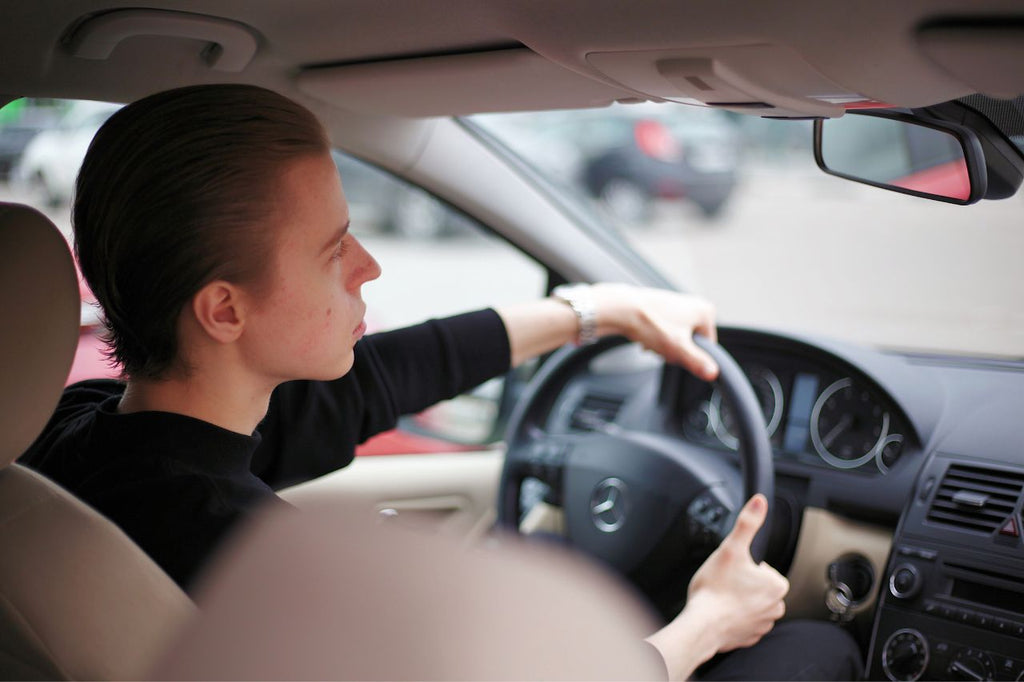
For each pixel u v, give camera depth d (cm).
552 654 48
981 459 156
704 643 124
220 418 102
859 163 132
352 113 167
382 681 47
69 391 124
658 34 104
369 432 147
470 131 199
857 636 165
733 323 192
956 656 148
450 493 224
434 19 115
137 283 95
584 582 53
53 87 140
